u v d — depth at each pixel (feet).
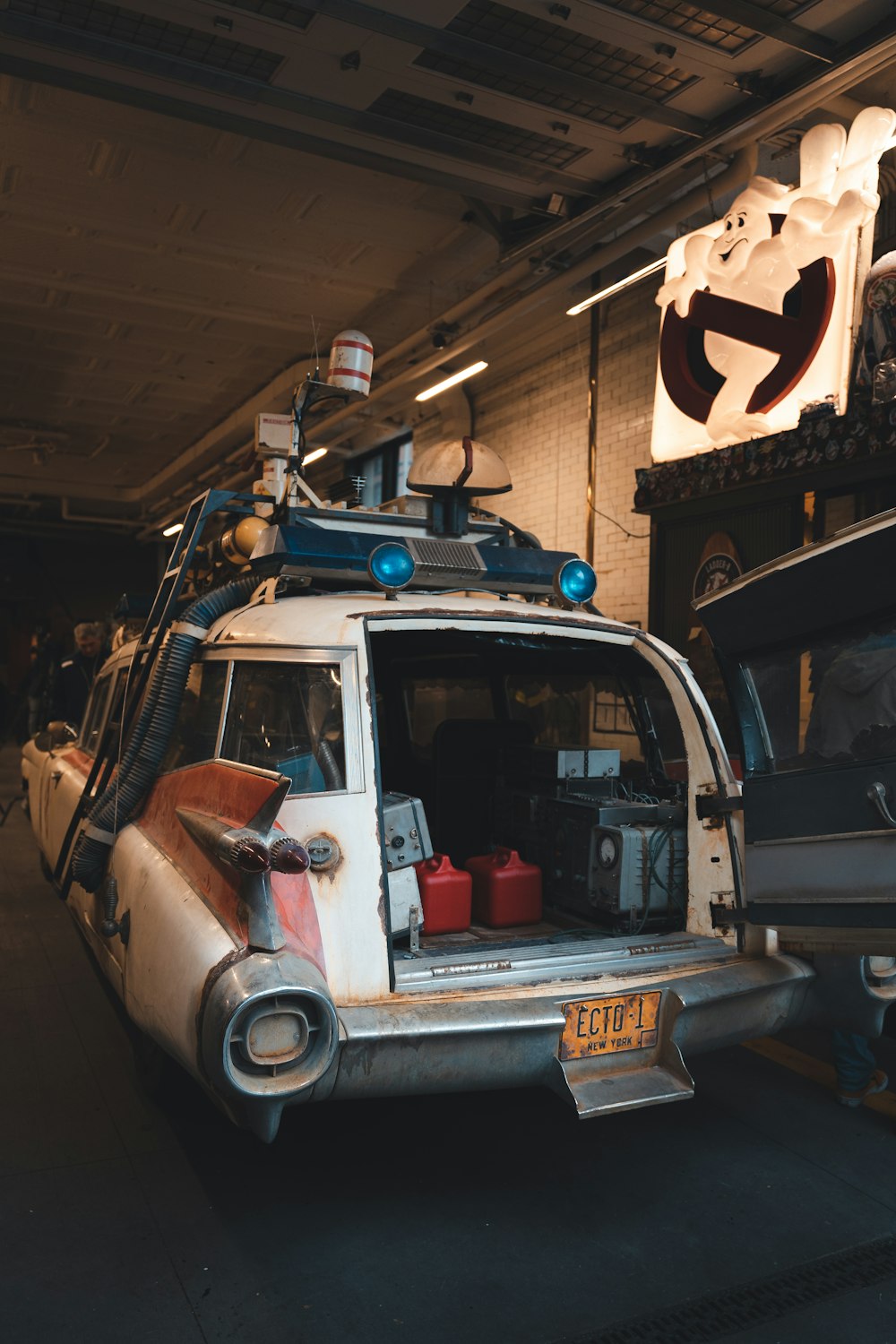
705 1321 7.32
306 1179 9.30
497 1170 9.56
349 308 30.83
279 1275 7.79
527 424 32.71
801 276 18.22
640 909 10.37
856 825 7.93
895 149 17.99
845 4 14.61
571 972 8.67
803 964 9.47
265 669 9.27
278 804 7.37
